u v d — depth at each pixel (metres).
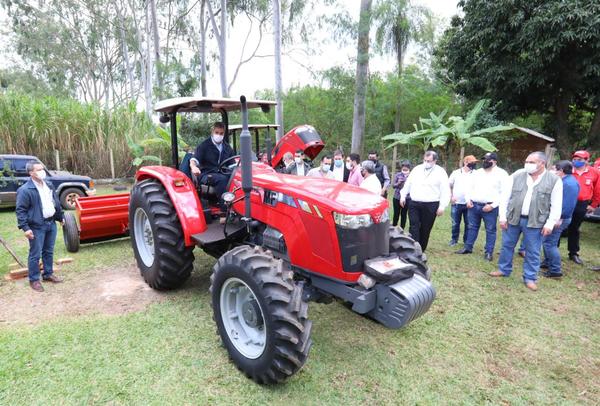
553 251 4.84
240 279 2.69
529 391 2.72
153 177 4.35
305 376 2.78
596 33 9.80
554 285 4.64
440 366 2.96
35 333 3.24
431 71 19.16
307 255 2.91
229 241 3.54
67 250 5.41
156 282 3.93
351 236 2.70
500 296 4.27
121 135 12.71
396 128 15.12
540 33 10.45
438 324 3.61
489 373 2.90
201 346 3.10
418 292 2.62
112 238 5.66
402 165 6.47
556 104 13.40
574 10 9.78
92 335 3.22
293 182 3.22
